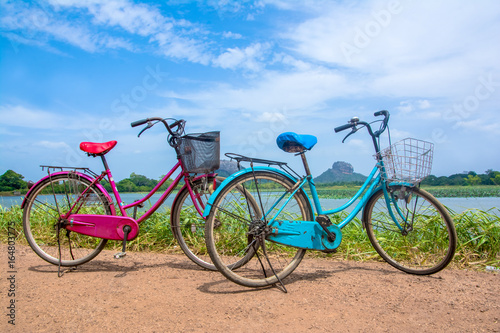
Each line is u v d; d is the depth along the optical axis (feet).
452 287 8.77
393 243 12.19
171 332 6.34
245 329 6.44
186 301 7.84
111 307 7.48
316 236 9.14
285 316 7.00
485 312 7.23
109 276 9.85
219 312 7.20
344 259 12.03
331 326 6.56
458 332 6.35
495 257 11.87
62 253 12.34
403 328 6.49
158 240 14.03
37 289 8.64
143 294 8.31
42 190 10.93
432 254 11.62
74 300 7.89
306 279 9.46
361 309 7.34
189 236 13.35
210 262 11.01
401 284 9.00
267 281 8.70
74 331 6.37
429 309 7.36
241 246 12.35
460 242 12.01
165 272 10.32
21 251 12.89
